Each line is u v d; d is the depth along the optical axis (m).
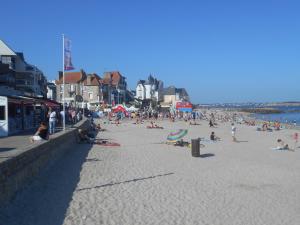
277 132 49.47
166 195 12.27
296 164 20.38
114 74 125.06
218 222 9.64
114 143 28.52
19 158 10.95
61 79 102.75
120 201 11.30
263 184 14.65
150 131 44.91
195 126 59.31
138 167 17.61
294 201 12.14
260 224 9.66
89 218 9.47
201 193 12.74
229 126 61.22
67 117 46.28
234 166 18.95
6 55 56.91
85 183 13.52
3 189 9.37
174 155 22.66
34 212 9.57
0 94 27.44
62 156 20.08
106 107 91.31
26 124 30.72
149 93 142.38
